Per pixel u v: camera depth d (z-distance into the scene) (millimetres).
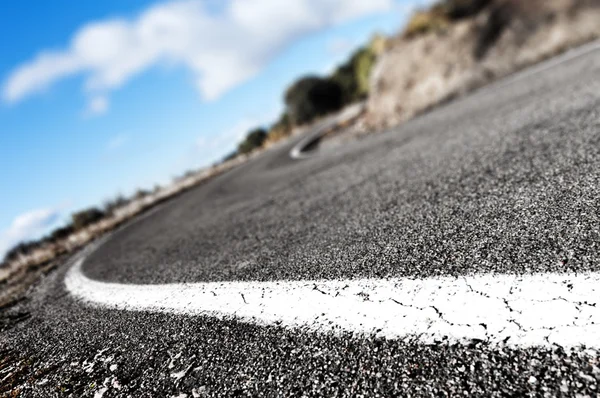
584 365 801
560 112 2791
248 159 14477
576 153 1942
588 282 1022
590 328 885
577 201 1462
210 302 1751
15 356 1907
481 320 1033
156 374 1306
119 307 2119
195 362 1298
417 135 4336
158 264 2805
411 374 936
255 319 1455
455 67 9891
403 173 2881
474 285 1183
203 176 12508
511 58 8828
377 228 1950
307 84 27266
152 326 1709
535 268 1155
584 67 4305
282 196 3844
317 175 4344
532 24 9586
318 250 1935
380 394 909
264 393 1040
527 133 2615
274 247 2242
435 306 1155
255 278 1856
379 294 1325
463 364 913
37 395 1436
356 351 1085
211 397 1092
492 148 2604
